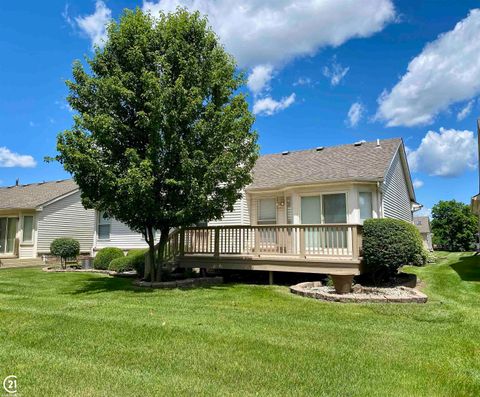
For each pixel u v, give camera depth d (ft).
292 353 15.30
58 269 53.78
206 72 33.65
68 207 80.12
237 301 26.99
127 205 31.42
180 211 31.78
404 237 32.68
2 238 78.43
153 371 13.34
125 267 47.34
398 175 58.29
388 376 13.12
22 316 21.22
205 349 15.67
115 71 32.22
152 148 30.83
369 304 25.55
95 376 12.82
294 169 51.55
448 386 12.41
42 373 13.08
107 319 20.56
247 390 11.83
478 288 33.09
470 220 187.52
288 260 36.24
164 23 34.22
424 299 26.09
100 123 29.99
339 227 35.09
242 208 50.96
